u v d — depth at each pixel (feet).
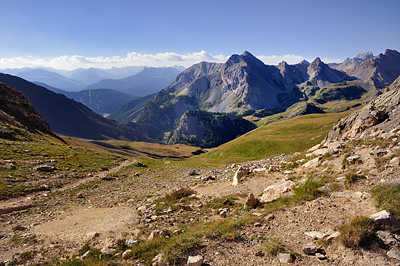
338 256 24.71
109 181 124.98
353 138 83.82
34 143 193.98
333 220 32.35
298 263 24.82
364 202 35.42
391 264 21.94
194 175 133.08
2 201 77.30
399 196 31.89
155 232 39.86
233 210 50.37
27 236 48.01
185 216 51.57
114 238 41.34
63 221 57.67
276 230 33.45
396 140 53.62
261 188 66.08
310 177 56.44
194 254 29.19
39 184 100.17
